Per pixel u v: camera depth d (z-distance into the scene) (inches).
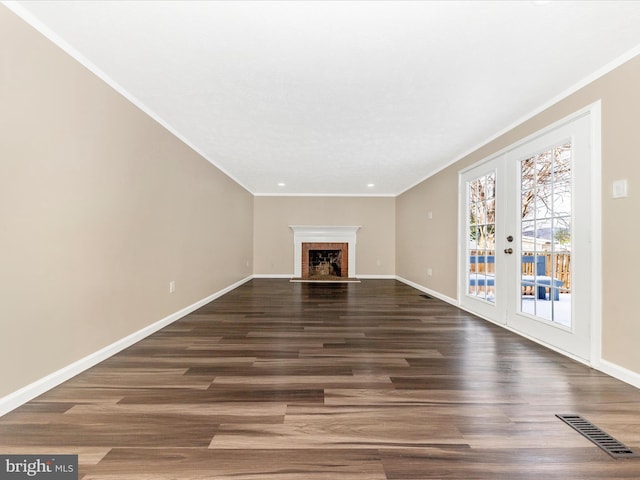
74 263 82.8
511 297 129.5
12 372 66.2
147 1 64.3
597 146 88.7
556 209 105.9
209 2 64.6
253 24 71.4
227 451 53.7
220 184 203.0
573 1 63.8
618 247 82.5
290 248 304.7
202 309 167.2
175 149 139.6
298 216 304.8
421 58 84.3
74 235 82.7
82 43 79.0
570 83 97.0
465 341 115.3
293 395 73.8
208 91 103.6
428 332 126.8
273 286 252.7
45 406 67.4
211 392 74.9
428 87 99.7
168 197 134.0
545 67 88.1
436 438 57.6
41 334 73.1
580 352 95.3
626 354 80.4
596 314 89.0
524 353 102.7
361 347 108.3
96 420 62.5
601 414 65.7
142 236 114.8
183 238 149.4
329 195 305.7
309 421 62.9
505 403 70.3
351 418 64.1
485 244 150.9
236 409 67.3
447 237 191.9
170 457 52.1
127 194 105.4
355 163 193.5
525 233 122.7
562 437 58.0
